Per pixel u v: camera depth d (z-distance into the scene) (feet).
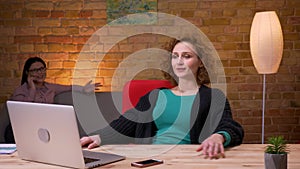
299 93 14.56
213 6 14.44
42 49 14.67
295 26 14.40
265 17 11.08
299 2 14.30
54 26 14.62
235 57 14.49
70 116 5.04
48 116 5.27
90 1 14.55
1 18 14.64
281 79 14.56
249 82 14.53
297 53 14.47
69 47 14.65
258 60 11.28
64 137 5.23
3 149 6.58
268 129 14.66
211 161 5.65
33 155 5.74
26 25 14.65
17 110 5.63
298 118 14.62
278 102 14.60
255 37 11.24
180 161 5.67
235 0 14.37
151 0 14.49
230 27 14.46
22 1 14.57
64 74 14.67
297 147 6.57
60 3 14.56
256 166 5.36
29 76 13.78
